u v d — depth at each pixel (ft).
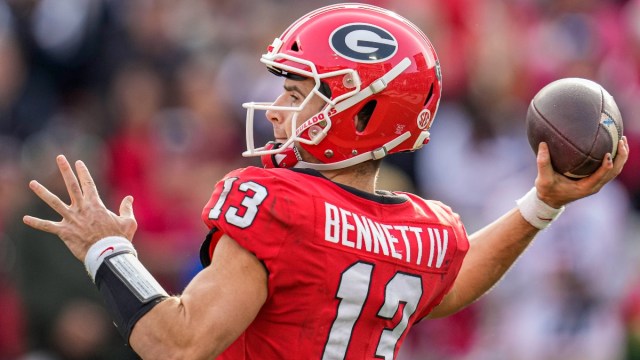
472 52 118.83
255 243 39.78
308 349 41.06
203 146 112.37
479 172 106.63
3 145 113.91
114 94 112.16
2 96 118.62
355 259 41.19
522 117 118.83
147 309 39.47
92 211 41.57
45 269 85.46
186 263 92.02
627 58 132.87
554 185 45.57
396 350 43.70
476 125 108.88
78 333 84.74
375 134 43.04
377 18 43.55
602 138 44.01
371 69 42.29
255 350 41.47
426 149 108.58
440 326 99.19
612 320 101.35
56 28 122.83
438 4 122.52
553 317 99.04
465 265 48.34
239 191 40.55
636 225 116.26
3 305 88.53
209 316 39.09
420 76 43.34
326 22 42.96
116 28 123.65
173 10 128.26
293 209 40.19
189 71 121.08
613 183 106.83
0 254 90.63
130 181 103.86
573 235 99.55
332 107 42.27
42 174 94.48
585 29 132.05
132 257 41.19
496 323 99.60
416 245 43.19
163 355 39.11
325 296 40.83
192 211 101.09
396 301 42.47
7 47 120.06
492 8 127.54
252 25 129.18
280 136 43.86
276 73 44.14
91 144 103.60
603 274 100.68
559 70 128.26
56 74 122.42
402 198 44.21
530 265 99.55
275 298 40.63
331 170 43.52
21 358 87.71
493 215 104.99
